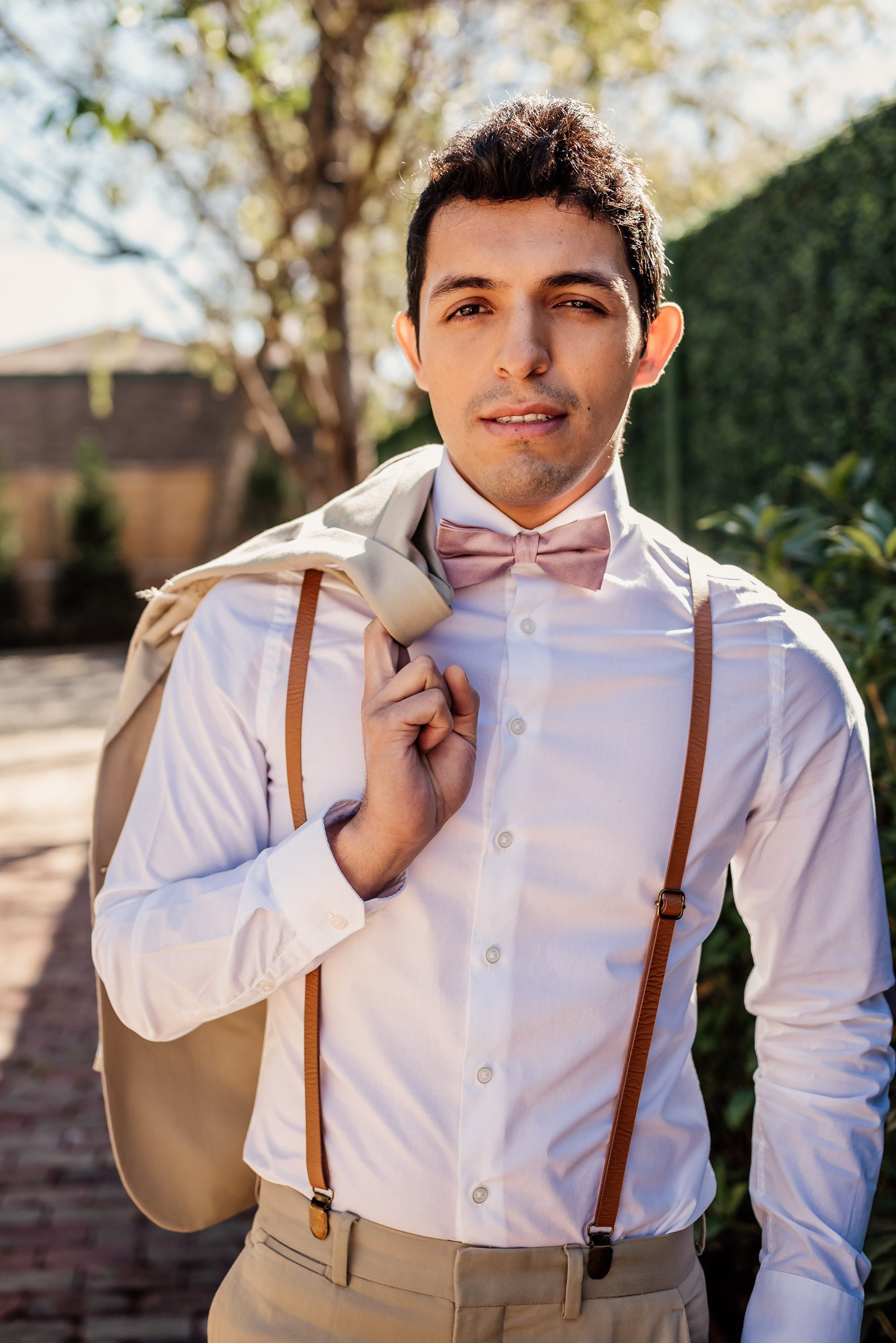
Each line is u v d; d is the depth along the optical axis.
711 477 4.35
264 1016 1.43
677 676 1.27
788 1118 1.33
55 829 7.37
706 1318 1.31
